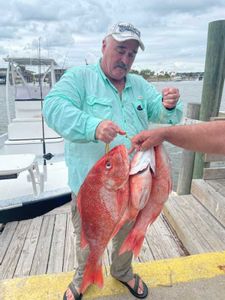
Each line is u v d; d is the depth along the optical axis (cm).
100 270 155
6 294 204
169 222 344
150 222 139
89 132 146
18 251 303
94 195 138
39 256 293
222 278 219
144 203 128
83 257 182
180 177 409
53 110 160
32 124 606
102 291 206
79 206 146
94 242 147
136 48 169
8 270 273
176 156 603
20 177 496
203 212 338
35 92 686
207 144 124
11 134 604
